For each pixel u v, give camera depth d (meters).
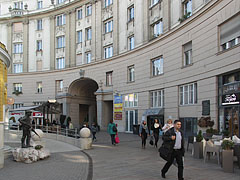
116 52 28.27
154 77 22.19
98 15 31.20
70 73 34.09
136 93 24.94
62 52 35.22
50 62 36.09
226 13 13.80
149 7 23.75
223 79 14.29
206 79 15.60
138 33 25.00
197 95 16.59
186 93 18.25
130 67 26.30
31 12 37.75
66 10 34.84
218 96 14.58
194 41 16.95
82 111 38.91
